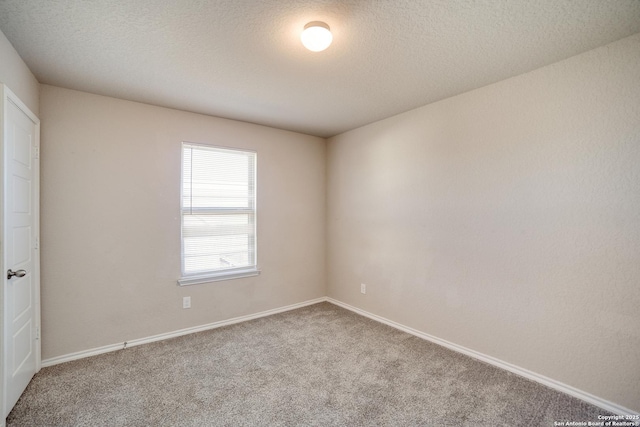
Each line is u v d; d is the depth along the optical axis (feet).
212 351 8.82
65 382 7.14
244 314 11.54
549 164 7.09
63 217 8.16
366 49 6.45
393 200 10.89
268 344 9.32
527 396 6.68
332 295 13.78
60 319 8.11
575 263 6.72
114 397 6.57
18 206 6.50
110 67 7.19
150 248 9.53
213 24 5.59
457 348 8.90
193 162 10.53
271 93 8.80
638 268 5.95
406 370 7.79
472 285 8.57
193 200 10.52
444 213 9.26
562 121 6.88
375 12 5.25
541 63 7.04
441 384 7.14
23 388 6.70
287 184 12.80
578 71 6.64
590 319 6.52
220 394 6.71
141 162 9.40
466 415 6.05
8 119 5.99
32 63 6.94
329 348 9.05
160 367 7.88
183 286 10.14
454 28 5.72
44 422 5.78
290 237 12.90
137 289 9.30
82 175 8.46
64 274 8.17
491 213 8.14
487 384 7.14
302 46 6.36
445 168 9.23
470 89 8.50
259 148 11.97
